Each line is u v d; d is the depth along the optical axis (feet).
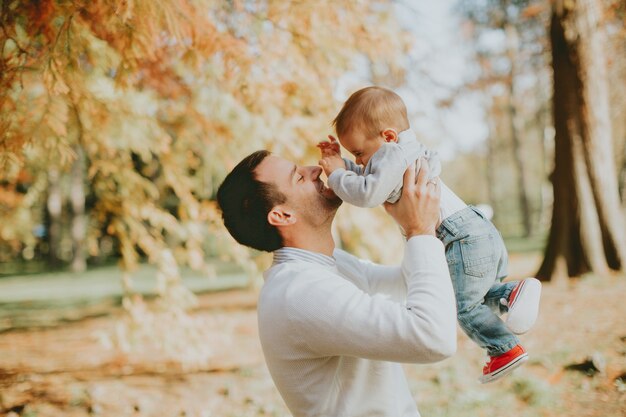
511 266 43.60
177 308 18.30
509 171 143.23
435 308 4.76
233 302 37.88
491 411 14.02
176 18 8.87
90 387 18.08
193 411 15.84
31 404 16.92
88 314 37.65
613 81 41.19
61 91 8.34
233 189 5.86
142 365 21.21
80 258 84.33
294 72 13.01
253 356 21.61
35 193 32.99
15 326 34.30
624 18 29.27
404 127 6.83
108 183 17.99
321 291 5.01
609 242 30.27
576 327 20.53
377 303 4.89
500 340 6.55
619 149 72.84
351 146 7.01
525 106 83.66
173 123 18.63
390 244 18.74
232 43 10.54
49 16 8.73
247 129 15.61
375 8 14.46
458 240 6.71
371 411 5.19
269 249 5.97
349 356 5.16
